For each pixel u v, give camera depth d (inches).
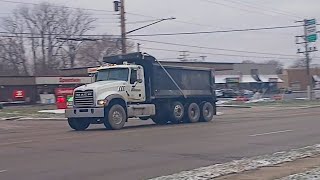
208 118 1253.7
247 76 4217.5
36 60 3503.9
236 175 473.4
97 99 1020.5
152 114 1115.9
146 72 1124.5
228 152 636.1
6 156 626.2
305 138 792.3
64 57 3508.9
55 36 3422.7
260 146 693.9
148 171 503.5
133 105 1077.1
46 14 3444.9
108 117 1020.5
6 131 1131.3
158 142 753.0
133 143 743.7
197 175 470.6
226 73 4153.5
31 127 1270.9
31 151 671.8
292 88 4601.4
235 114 1627.7
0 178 474.0
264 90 4178.2
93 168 522.9
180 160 572.7
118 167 528.1
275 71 4480.8
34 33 3395.7
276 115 1472.7
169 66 1166.3
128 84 1074.7
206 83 1268.5
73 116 1037.2
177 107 1181.7
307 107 2080.5
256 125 1062.4
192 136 838.5
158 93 1136.2
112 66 1095.0
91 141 784.3
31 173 498.9
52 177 476.4
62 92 2374.5
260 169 504.7
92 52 3523.6
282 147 682.2
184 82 1203.9
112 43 3449.8
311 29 3048.7
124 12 1604.3
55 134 953.5
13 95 2930.6
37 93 3011.8
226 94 3435.0
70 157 604.4
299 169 500.4
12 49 3523.6
